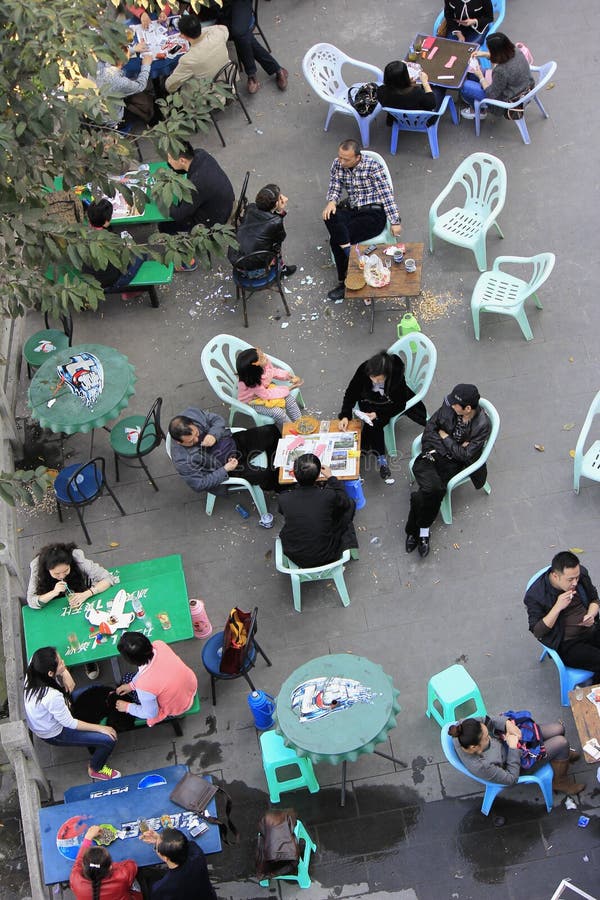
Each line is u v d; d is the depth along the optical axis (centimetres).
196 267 1075
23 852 760
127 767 771
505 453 893
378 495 887
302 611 830
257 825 729
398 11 1290
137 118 1213
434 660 788
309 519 774
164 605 779
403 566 842
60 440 967
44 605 792
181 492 919
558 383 930
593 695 681
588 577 729
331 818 725
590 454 844
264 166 1162
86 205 1031
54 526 911
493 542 842
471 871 691
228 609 840
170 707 728
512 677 772
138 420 910
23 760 746
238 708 787
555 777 707
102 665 820
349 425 866
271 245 966
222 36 1113
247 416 962
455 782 729
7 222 757
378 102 1102
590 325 964
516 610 804
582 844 691
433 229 1015
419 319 998
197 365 1003
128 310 1056
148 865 655
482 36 1182
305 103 1221
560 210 1055
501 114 1123
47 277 922
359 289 954
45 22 711
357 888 693
